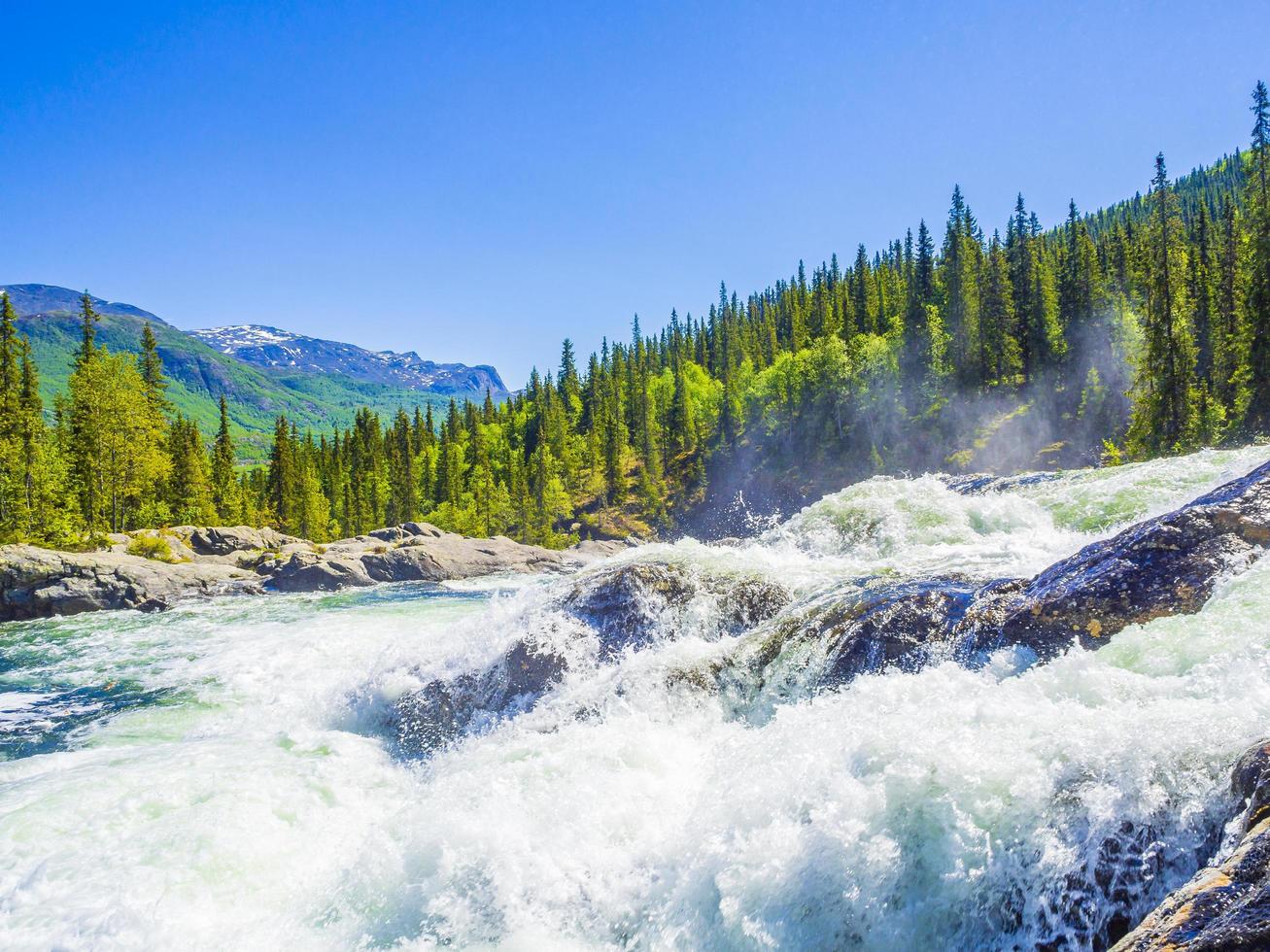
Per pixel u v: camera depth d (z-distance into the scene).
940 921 4.58
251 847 7.27
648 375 128.88
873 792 5.16
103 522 53.06
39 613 29.50
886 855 4.88
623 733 8.05
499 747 8.36
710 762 7.32
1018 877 4.35
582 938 5.76
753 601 10.27
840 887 4.96
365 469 95.94
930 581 9.02
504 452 111.25
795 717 6.96
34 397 56.44
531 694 10.13
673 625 10.36
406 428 110.69
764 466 90.06
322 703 11.97
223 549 45.19
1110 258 85.06
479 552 46.69
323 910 6.48
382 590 36.34
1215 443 43.25
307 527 77.88
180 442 66.75
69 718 13.34
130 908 6.23
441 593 34.06
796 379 90.19
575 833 6.50
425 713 10.73
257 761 9.64
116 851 7.07
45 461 48.62
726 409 97.88
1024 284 78.50
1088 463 62.88
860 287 105.00
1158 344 46.50
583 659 10.27
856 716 6.30
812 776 5.62
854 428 82.75
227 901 6.57
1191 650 5.21
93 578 30.97
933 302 88.12
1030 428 69.00
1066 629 6.79
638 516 95.19
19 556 29.84
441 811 6.99
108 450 53.94
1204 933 2.98
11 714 13.81
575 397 127.56
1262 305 44.66
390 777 9.23
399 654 12.29
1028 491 15.16
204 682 15.54
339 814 8.20
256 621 24.80
